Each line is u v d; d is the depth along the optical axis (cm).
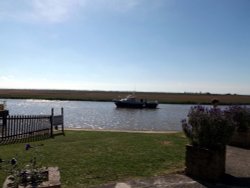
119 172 838
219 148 794
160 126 3500
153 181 747
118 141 1388
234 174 826
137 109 7469
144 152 1113
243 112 1261
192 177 782
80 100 13138
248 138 1244
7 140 1522
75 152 1115
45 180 584
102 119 4406
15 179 564
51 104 9469
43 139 1579
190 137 834
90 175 811
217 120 793
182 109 7819
